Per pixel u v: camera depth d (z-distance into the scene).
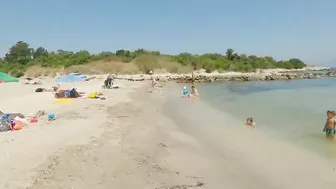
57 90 33.38
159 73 87.06
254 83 63.59
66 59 97.38
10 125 15.77
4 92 34.78
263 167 11.35
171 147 13.85
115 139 14.56
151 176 10.35
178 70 91.44
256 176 10.52
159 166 11.33
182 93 38.59
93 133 15.42
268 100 31.14
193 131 17.12
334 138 15.05
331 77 88.06
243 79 73.94
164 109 24.94
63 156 11.73
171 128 17.77
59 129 15.95
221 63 103.31
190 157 12.48
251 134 16.31
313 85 56.16
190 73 90.56
